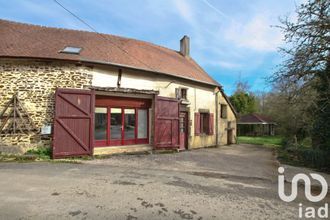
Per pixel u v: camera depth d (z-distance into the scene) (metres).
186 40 22.19
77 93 11.02
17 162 9.47
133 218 4.88
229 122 22.81
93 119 11.31
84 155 11.05
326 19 9.60
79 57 11.49
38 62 11.16
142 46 17.25
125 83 13.00
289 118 19.62
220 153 15.73
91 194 6.02
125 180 7.36
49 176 7.43
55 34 13.86
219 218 5.14
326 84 10.82
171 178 7.95
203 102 18.47
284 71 10.95
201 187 7.18
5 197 5.63
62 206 5.26
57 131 10.52
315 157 12.01
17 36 12.55
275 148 21.25
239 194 6.80
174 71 15.63
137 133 13.56
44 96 11.09
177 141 14.68
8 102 10.85
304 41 10.26
